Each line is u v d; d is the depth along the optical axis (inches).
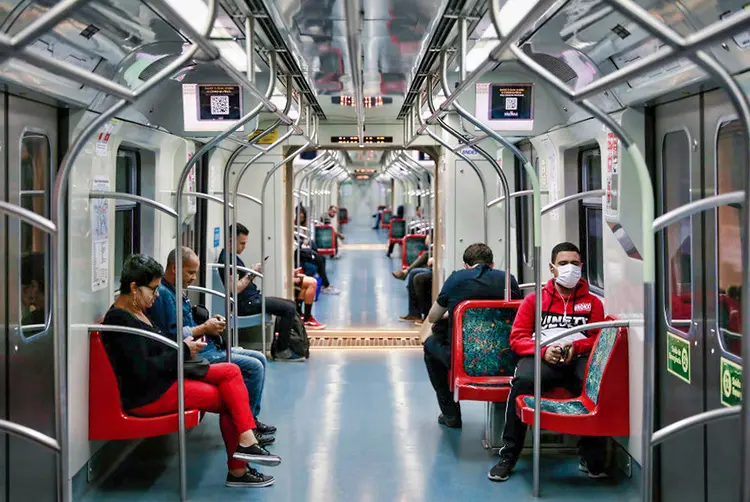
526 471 195.8
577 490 181.3
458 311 212.7
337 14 147.9
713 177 140.3
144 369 178.5
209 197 221.5
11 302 144.9
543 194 267.4
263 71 226.4
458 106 164.6
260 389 221.5
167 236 254.4
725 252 136.1
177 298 173.8
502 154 320.8
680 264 155.2
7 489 142.7
